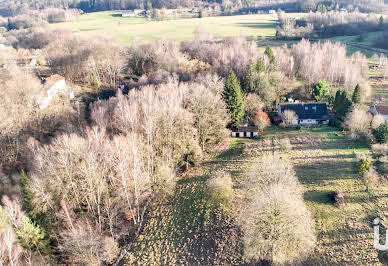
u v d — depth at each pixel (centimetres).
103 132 6931
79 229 5169
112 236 5441
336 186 6038
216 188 6019
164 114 7106
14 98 8569
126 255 5312
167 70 11169
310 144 7538
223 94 8394
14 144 7888
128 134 6581
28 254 4984
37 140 7781
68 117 8688
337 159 6800
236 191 6228
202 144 7931
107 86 11550
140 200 6331
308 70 10644
